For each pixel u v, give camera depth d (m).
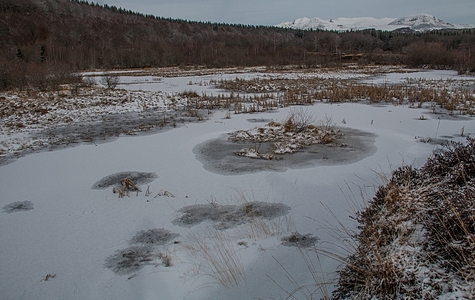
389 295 2.79
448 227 3.13
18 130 11.59
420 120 12.00
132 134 10.86
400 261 3.03
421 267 2.90
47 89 21.12
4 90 21.08
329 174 6.85
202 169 7.41
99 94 19.30
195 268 3.94
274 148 8.84
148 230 4.89
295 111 14.05
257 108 15.12
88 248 4.50
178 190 6.31
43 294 3.65
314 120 12.02
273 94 19.55
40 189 6.58
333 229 4.66
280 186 6.32
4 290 3.73
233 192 6.12
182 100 17.88
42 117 13.63
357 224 4.74
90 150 9.16
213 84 26.31
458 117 12.41
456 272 2.72
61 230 4.99
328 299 3.13
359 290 3.05
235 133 10.55
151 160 8.17
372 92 17.31
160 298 3.49
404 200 3.89
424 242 3.14
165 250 4.37
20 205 5.90
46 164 8.07
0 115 13.77
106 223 5.15
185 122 12.55
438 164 4.83
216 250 4.28
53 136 10.75
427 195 3.88
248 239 4.53
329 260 3.96
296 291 3.45
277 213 5.24
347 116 12.91
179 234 4.75
